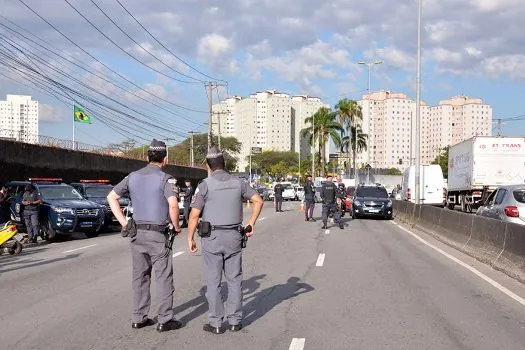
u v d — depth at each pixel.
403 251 15.65
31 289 10.01
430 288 10.07
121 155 44.34
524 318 7.88
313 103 132.62
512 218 14.93
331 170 112.19
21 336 6.91
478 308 8.49
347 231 22.06
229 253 6.96
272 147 125.69
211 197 6.88
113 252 15.62
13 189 21.86
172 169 57.75
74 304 8.70
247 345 6.52
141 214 6.89
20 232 21.02
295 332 7.09
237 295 7.11
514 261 11.52
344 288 10.04
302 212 36.84
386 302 8.88
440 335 6.97
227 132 125.88
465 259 14.08
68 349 6.39
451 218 17.92
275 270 12.12
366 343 6.61
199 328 7.25
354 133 83.81
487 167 33.84
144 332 7.05
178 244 17.33
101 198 23.98
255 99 126.44
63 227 19.81
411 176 40.88
